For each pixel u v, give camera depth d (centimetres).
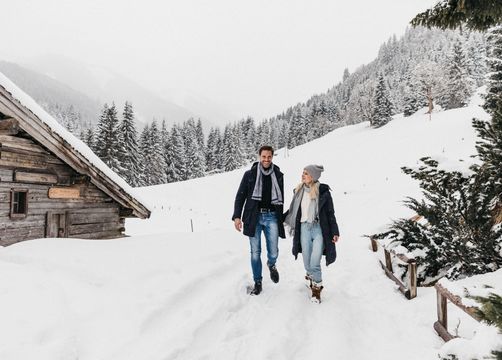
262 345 348
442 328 378
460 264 488
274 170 503
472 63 7938
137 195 1069
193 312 411
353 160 4062
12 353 296
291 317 418
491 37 846
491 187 443
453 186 473
